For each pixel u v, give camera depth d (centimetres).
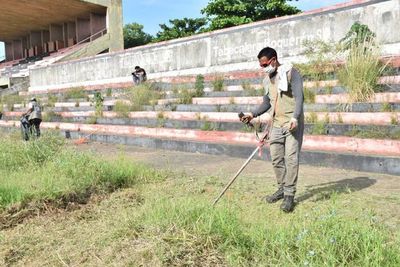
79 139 1252
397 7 1022
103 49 3181
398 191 512
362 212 416
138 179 624
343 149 723
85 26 3575
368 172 639
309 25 1216
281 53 1297
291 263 294
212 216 363
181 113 1159
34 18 3588
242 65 1427
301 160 729
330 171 656
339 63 974
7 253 367
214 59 1530
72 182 552
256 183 589
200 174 679
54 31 3844
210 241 329
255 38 1378
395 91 810
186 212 374
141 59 1861
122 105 1366
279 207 467
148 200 508
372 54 882
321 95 900
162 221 368
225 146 873
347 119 795
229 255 314
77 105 1677
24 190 508
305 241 312
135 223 379
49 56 3441
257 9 2725
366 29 1045
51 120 1612
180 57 1673
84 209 486
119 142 1174
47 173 595
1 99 2252
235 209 437
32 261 355
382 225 369
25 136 1179
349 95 838
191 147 952
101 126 1329
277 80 464
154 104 1317
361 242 306
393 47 1029
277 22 1305
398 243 316
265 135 498
